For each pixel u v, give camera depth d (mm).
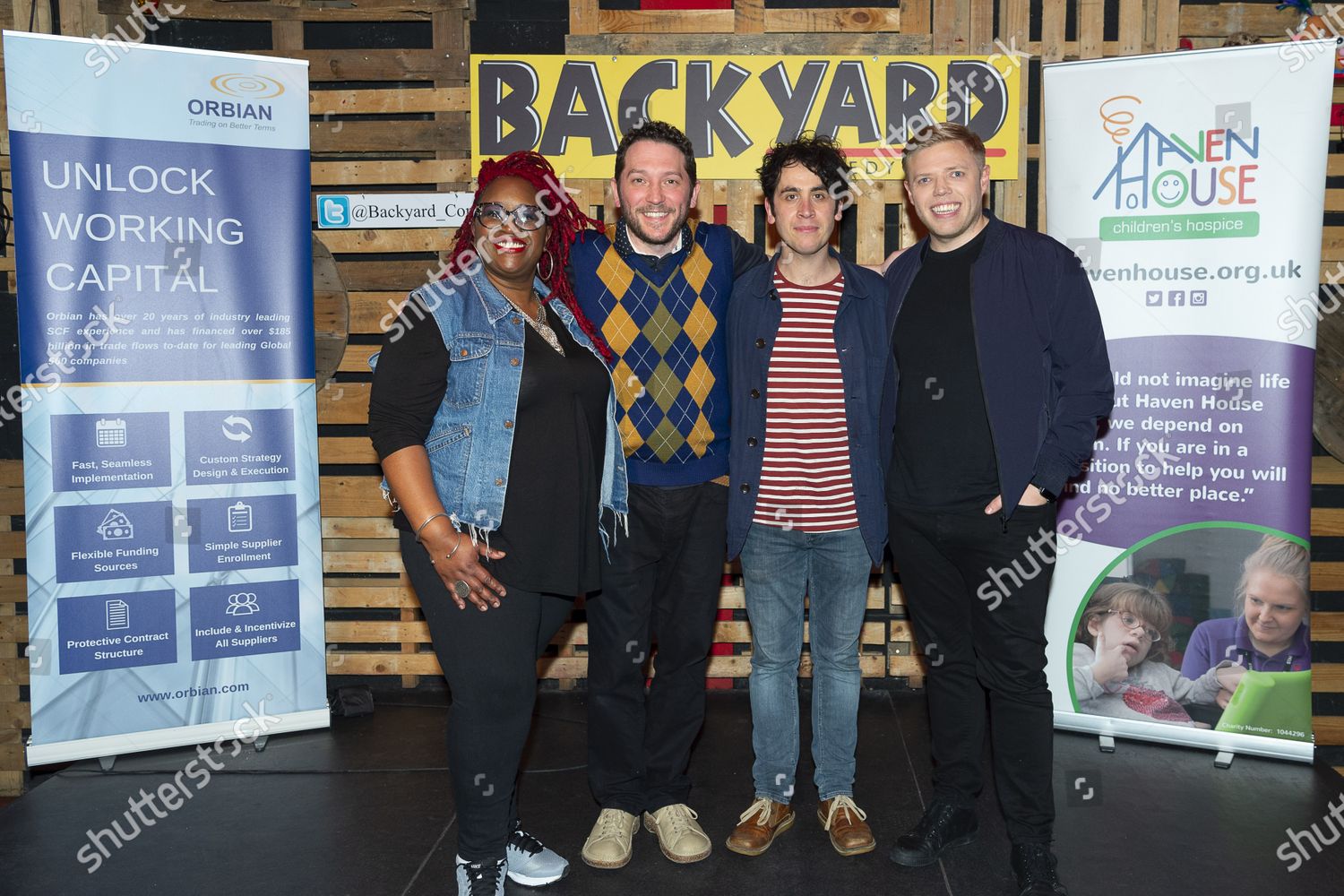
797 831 2656
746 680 3902
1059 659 3348
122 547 3174
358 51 3643
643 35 3582
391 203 3654
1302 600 3082
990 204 3654
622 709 2482
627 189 2238
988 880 2402
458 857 2189
